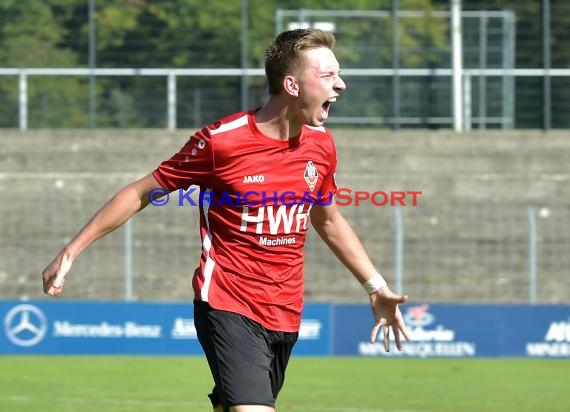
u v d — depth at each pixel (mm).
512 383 34062
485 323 40625
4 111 69312
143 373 35562
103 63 69938
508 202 59625
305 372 36156
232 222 14633
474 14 72812
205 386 32906
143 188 14711
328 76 14141
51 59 69750
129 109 69938
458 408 29438
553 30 72000
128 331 40500
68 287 49406
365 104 71375
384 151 64062
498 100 72062
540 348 40688
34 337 40250
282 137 14500
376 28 71938
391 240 53812
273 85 14359
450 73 71562
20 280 49781
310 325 40438
